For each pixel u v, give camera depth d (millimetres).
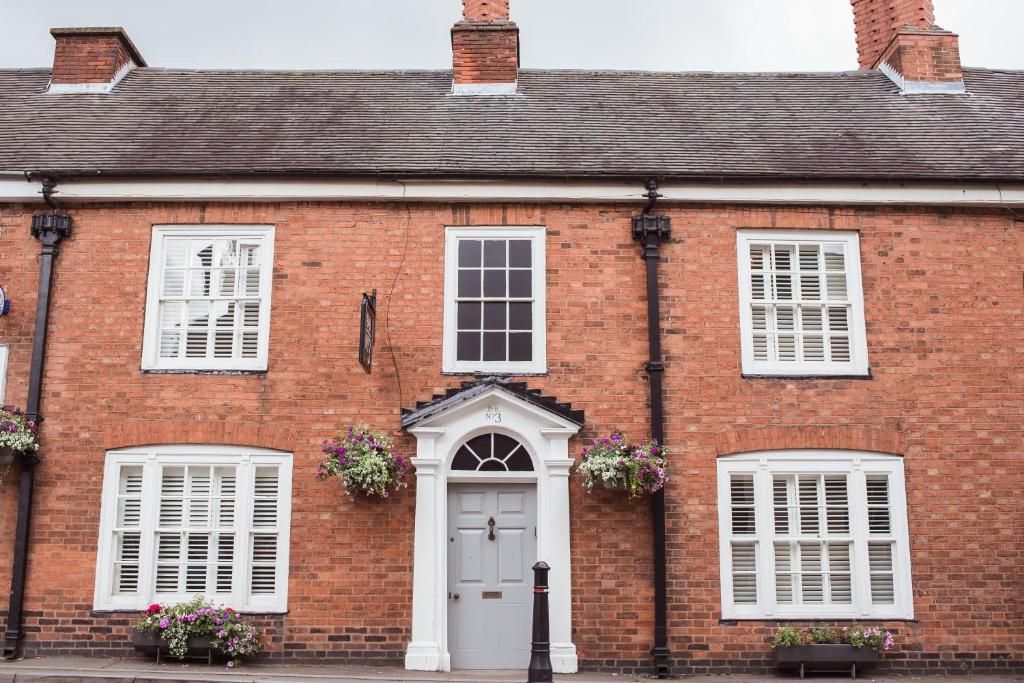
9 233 9555
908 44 12250
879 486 9227
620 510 9039
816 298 9680
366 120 11031
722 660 8805
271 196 9578
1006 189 9672
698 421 9234
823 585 9055
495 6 12672
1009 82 12492
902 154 10250
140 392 9203
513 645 8938
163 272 9594
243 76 12477
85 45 12086
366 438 8828
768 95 12008
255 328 9500
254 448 9164
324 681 7926
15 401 9164
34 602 8812
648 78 12492
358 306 9492
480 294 9648
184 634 8477
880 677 8688
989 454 9227
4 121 10945
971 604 8930
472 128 10797
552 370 9352
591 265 9609
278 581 8906
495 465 9211
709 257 9625
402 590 8883
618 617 8852
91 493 9008
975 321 9531
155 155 9992
